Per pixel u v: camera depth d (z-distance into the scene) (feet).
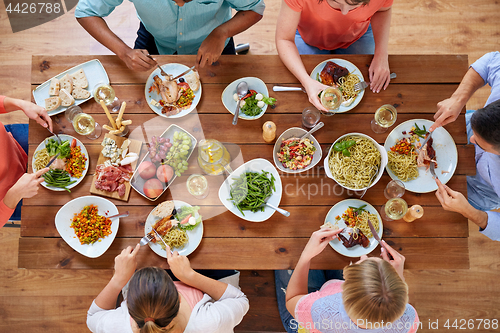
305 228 4.94
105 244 4.80
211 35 5.31
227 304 4.63
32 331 7.39
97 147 5.07
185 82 5.24
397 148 5.05
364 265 3.87
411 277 7.73
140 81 5.27
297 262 4.88
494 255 7.80
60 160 4.89
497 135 4.46
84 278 7.52
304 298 4.58
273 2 8.64
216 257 4.87
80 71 5.21
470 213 4.79
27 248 4.86
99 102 4.98
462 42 8.63
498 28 8.66
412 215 4.72
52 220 4.91
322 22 5.86
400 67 5.35
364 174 4.92
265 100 5.07
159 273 3.98
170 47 6.52
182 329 4.37
